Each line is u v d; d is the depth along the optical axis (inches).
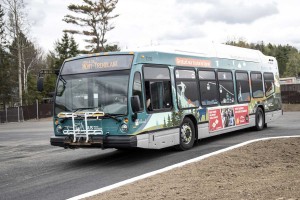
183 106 472.7
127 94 390.9
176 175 319.0
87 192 289.9
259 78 677.9
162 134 431.2
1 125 1412.4
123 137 386.6
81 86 414.0
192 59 502.9
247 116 621.3
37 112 1699.1
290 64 4808.1
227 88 574.6
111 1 2175.2
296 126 724.7
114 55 407.2
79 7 2129.7
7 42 2343.8
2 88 2370.8
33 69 2578.7
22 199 283.6
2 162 464.8
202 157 398.0
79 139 404.2
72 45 2728.8
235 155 391.9
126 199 250.4
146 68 418.0
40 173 382.3
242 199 226.4
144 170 366.6
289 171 300.7
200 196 241.6
